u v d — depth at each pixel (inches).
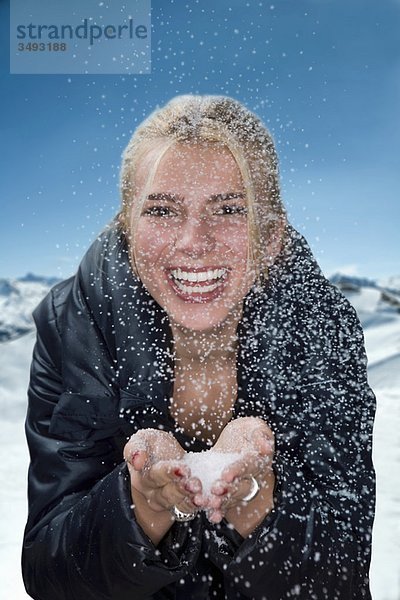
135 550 28.4
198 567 34.3
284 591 29.8
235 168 32.1
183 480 26.4
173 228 32.0
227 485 26.3
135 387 34.3
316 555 29.6
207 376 34.7
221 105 34.0
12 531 66.4
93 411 34.7
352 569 31.1
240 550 29.2
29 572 32.9
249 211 32.2
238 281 32.5
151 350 34.6
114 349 35.4
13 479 80.3
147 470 27.2
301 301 35.0
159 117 34.1
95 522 29.6
